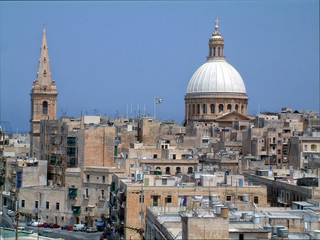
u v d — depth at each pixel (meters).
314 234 85.56
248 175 157.88
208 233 77.56
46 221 181.00
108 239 151.88
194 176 140.12
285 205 131.88
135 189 126.25
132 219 126.38
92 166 180.25
